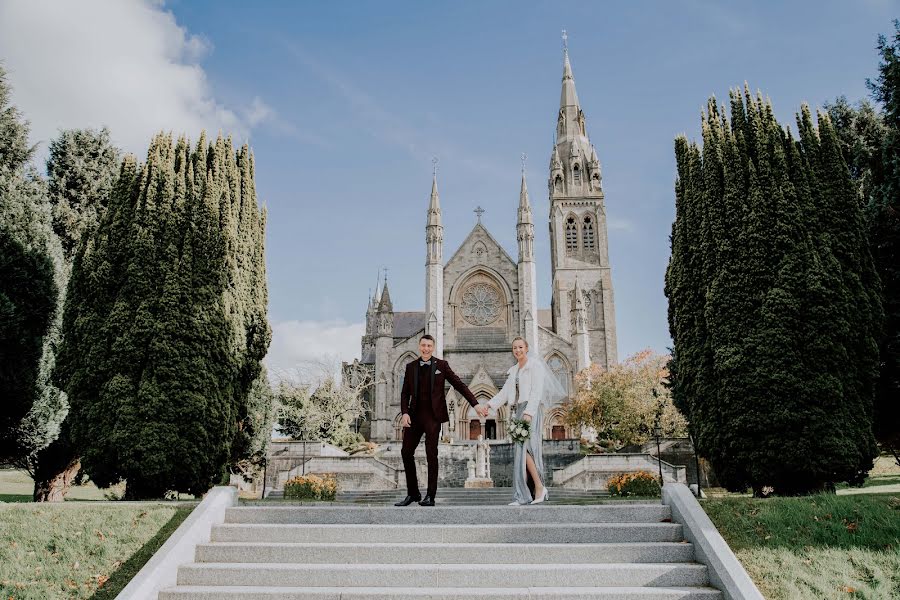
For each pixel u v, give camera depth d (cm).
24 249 2127
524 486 1267
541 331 6806
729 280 1778
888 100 2255
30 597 1012
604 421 5531
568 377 6681
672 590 922
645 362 5666
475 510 1137
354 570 970
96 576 1067
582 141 8625
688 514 1086
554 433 6538
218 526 1110
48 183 2919
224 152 2261
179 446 1792
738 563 946
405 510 1137
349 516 1145
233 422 2041
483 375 6431
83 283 1981
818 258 1709
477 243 7012
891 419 1905
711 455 1758
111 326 1878
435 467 1255
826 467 1557
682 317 1936
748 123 1936
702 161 1959
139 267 1931
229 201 2144
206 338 1925
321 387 6456
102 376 1861
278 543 1067
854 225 1827
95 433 1808
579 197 8225
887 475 3080
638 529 1079
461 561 1016
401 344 6869
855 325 1686
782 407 1606
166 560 977
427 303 6750
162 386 1830
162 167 2047
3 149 2498
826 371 1619
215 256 2034
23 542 1159
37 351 2080
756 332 1692
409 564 1012
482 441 4112
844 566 1027
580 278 7925
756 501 1266
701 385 1811
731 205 1831
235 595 926
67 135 3081
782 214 1755
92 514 1255
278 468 4112
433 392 1284
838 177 1856
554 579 962
